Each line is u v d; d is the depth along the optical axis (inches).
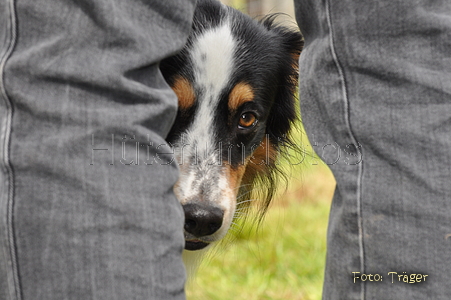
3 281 44.3
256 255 141.9
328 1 48.5
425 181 45.2
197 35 85.3
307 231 159.5
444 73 45.4
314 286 125.1
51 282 42.8
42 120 43.5
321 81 50.3
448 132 45.4
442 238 44.9
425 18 45.2
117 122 43.9
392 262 46.4
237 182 90.1
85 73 43.5
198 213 74.6
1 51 44.5
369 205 47.1
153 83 47.8
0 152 43.4
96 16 43.9
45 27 44.6
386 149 46.6
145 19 46.2
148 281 43.6
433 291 45.2
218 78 84.0
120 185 43.8
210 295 119.9
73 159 43.2
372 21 46.4
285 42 105.6
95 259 42.9
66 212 42.9
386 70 46.4
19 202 43.0
